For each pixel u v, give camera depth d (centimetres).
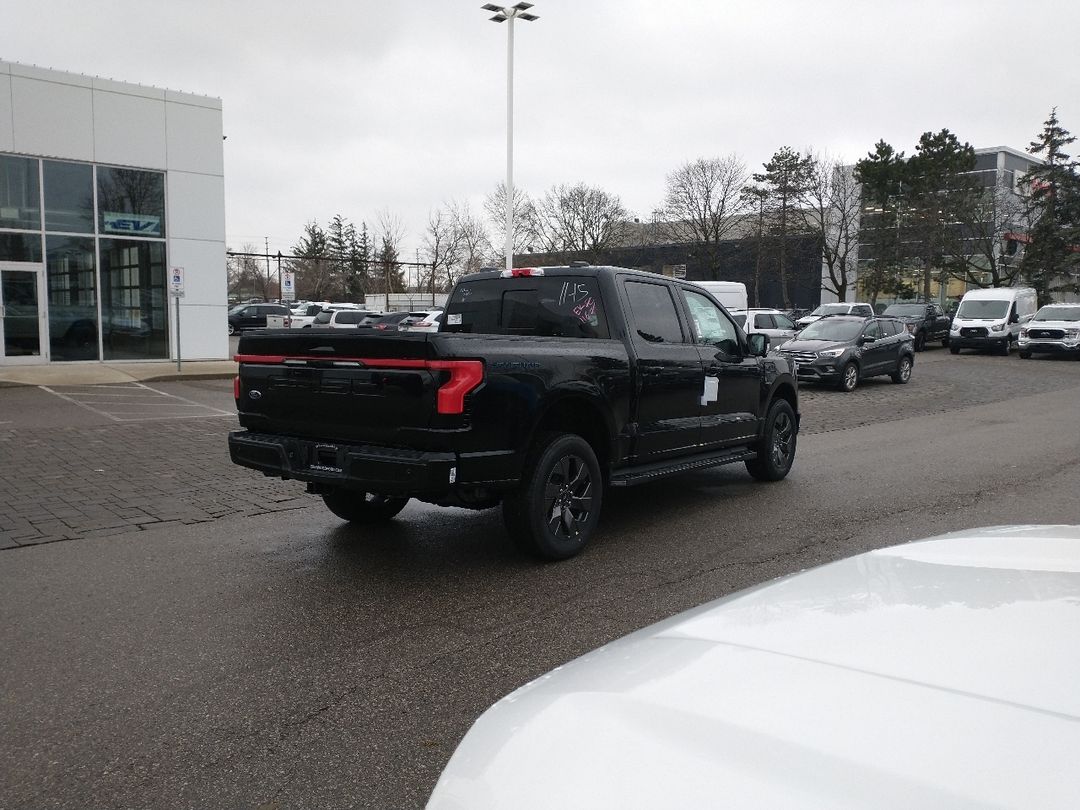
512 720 136
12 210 1923
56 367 1962
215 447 1009
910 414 1464
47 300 1991
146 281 2134
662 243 6431
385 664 388
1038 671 123
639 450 618
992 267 4938
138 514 680
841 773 104
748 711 121
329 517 679
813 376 1864
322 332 513
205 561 554
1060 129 4875
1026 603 151
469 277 681
